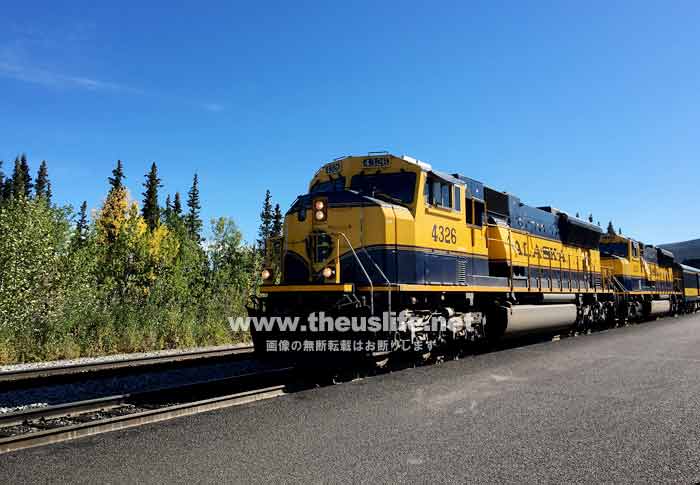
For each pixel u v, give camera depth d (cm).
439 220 1067
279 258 1009
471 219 1210
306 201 987
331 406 677
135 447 523
